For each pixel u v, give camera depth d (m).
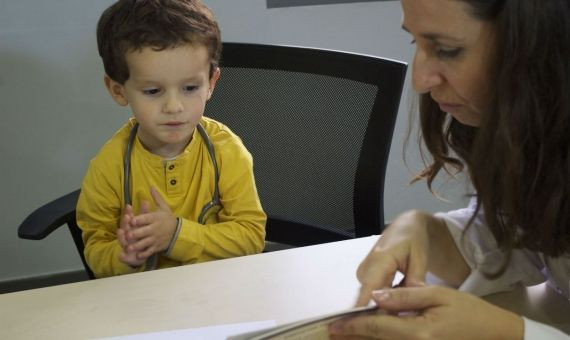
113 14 1.11
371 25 2.18
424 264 0.83
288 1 2.09
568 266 0.85
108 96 2.07
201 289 0.90
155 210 1.18
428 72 0.77
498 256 0.89
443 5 0.69
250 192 1.21
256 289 0.89
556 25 0.68
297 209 1.37
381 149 1.25
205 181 1.19
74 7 1.96
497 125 0.73
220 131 1.23
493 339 0.70
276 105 1.34
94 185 1.18
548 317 0.84
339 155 1.29
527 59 0.69
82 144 2.12
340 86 1.28
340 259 0.96
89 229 1.19
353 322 0.70
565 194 0.75
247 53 1.35
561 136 0.72
